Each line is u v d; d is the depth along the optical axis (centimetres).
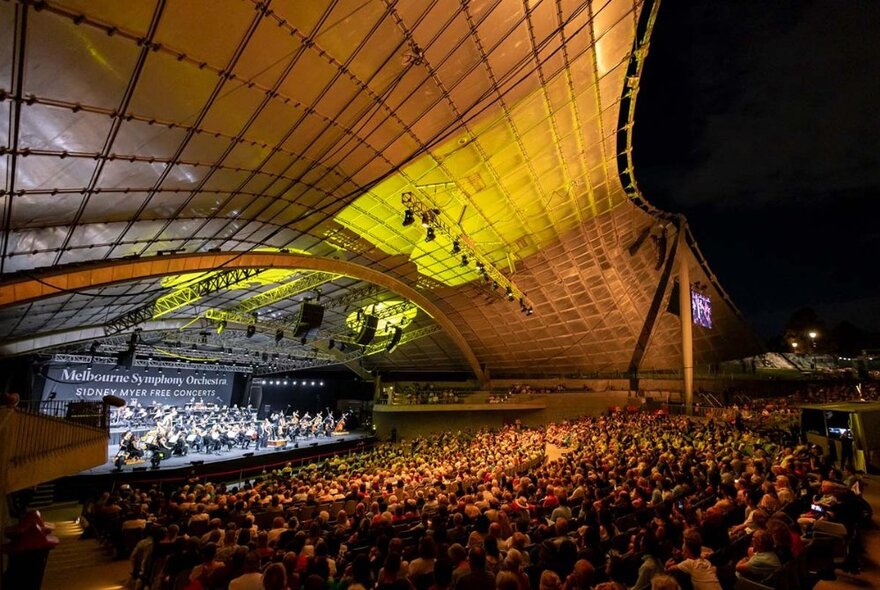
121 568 1041
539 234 3712
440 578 471
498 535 741
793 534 604
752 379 4172
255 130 1516
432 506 1060
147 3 957
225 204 1873
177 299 2961
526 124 2444
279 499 1356
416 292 4331
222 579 596
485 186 2903
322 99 1563
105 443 1711
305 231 2659
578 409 4322
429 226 2597
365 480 1608
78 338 2928
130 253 1862
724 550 618
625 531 793
